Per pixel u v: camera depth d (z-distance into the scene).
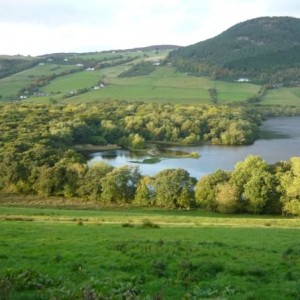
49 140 135.12
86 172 94.38
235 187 79.25
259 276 22.05
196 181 86.38
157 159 142.50
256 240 33.44
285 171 81.00
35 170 98.06
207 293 19.05
